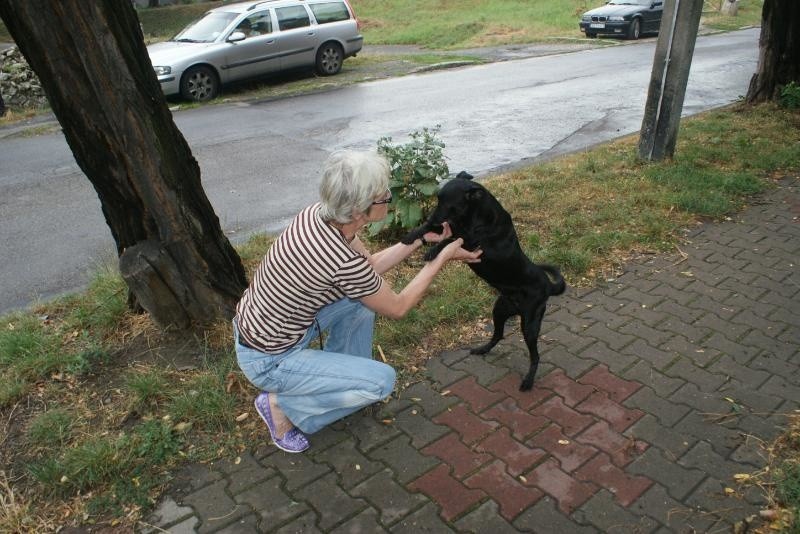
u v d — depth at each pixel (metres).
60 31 2.94
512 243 2.94
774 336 3.68
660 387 3.27
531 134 8.66
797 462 2.71
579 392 3.25
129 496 2.66
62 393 3.34
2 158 8.44
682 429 2.96
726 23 23.69
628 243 4.84
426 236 2.88
